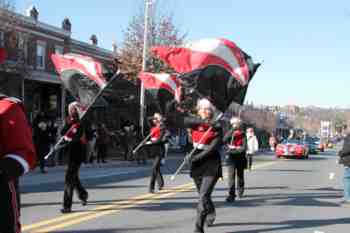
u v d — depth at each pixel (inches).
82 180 583.5
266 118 3329.2
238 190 463.8
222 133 291.0
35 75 1256.2
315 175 737.0
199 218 287.0
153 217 346.0
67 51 1427.2
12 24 992.9
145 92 1210.0
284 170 829.8
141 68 1429.6
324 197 474.6
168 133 481.1
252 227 323.0
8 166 130.5
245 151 447.8
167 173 714.8
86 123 354.3
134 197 442.0
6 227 135.2
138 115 1362.0
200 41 352.2
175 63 357.4
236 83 350.0
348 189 429.4
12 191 136.9
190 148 309.3
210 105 291.9
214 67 349.7
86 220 328.2
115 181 580.1
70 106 351.6
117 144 1086.4
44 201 406.9
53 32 1358.3
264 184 587.2
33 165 138.3
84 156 359.3
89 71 362.0
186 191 490.3
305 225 333.7
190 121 292.2
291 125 4658.0
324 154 1769.2
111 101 1332.4
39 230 294.2
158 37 1504.7
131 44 1498.5
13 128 133.3
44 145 661.3
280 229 319.3
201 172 289.3
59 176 625.9
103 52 1615.4
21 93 1131.9
